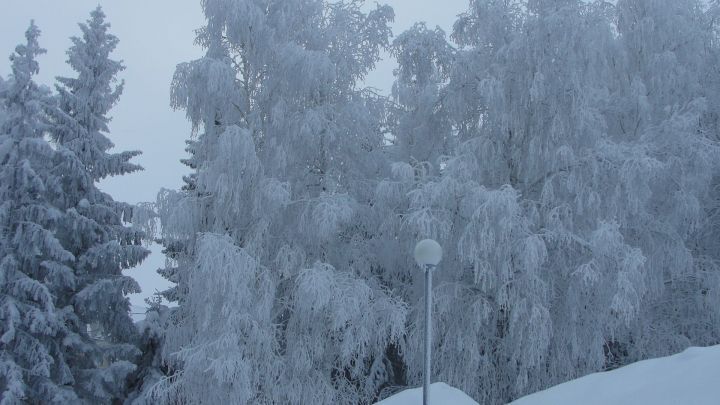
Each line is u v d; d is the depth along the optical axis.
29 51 16.00
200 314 14.14
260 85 16.08
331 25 16.34
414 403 7.11
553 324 14.09
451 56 16.05
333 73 15.09
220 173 14.38
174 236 14.69
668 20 17.09
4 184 15.45
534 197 14.64
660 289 15.19
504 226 12.43
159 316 17.73
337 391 15.10
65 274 15.78
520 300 13.07
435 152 16.45
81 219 16.31
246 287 13.69
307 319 14.58
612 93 17.33
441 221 13.35
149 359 17.81
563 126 13.87
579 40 13.66
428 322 6.28
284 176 15.59
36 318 14.69
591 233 13.12
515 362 13.70
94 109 17.75
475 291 14.53
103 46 17.89
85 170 16.94
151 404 16.02
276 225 15.61
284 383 14.43
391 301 14.49
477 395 14.20
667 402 5.35
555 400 6.27
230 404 13.05
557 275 14.15
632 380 6.09
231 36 15.49
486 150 14.41
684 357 6.23
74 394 15.40
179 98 14.90
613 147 13.30
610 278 13.07
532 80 13.91
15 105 15.88
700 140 14.40
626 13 17.25
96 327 17.94
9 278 15.05
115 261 17.05
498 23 15.09
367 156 16.92
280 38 15.73
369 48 16.59
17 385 13.89
